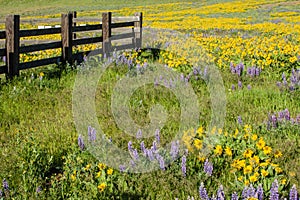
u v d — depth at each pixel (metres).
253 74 10.45
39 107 8.05
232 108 7.85
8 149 6.05
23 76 10.29
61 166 5.71
